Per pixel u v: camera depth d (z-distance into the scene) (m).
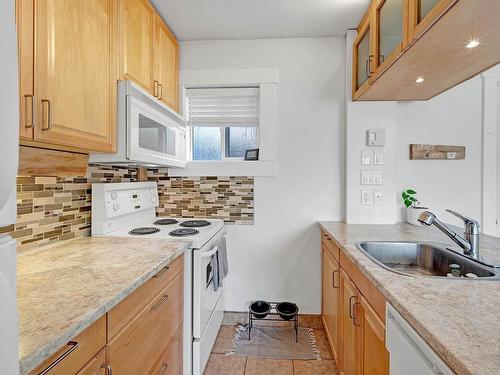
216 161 2.40
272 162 2.35
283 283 2.37
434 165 2.30
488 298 0.83
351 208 2.23
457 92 2.28
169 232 1.80
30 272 1.06
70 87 1.11
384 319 0.98
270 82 2.34
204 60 2.37
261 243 2.38
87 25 1.21
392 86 1.82
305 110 2.34
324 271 2.19
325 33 2.26
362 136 2.22
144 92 1.57
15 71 0.44
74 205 1.58
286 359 1.88
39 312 0.75
